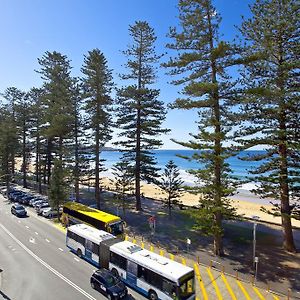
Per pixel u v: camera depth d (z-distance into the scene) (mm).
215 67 26422
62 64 54281
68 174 41594
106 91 43750
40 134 55875
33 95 63469
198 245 29094
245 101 25359
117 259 21969
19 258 25250
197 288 20406
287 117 26766
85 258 25375
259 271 23312
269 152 28109
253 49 27000
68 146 48906
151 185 81500
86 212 32812
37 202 45094
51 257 25750
